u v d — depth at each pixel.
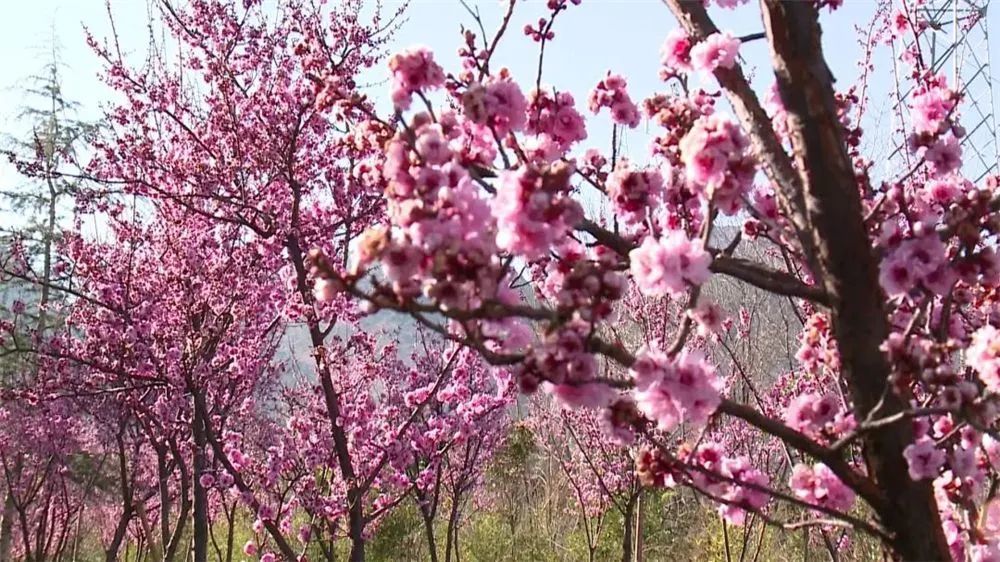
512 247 2.08
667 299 7.04
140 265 7.93
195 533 6.77
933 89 2.98
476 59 3.39
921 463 2.05
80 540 16.36
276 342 9.06
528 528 12.95
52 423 12.08
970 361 2.27
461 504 11.76
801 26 2.20
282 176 7.00
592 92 3.25
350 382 7.66
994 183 3.13
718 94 3.08
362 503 6.46
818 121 2.17
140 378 6.75
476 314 1.87
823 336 2.78
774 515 8.10
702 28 2.71
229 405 8.02
